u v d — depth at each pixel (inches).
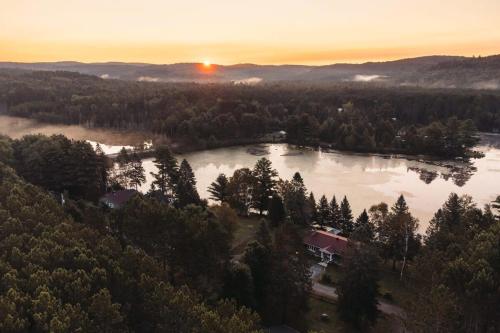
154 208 2225.6
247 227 3577.8
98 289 1552.7
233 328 1289.4
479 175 5585.6
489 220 2896.2
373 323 2223.2
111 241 1956.2
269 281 2269.9
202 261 2134.6
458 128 6840.6
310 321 2266.2
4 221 2086.6
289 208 3587.6
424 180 5329.7
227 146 7322.8
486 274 1715.1
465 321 1723.7
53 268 1684.3
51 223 2193.7
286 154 6756.9
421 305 1684.3
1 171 3248.0
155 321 1497.3
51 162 3986.2
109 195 3944.4
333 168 5885.8
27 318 1299.2
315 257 3011.8
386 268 2933.1
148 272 1740.9
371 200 4534.9
